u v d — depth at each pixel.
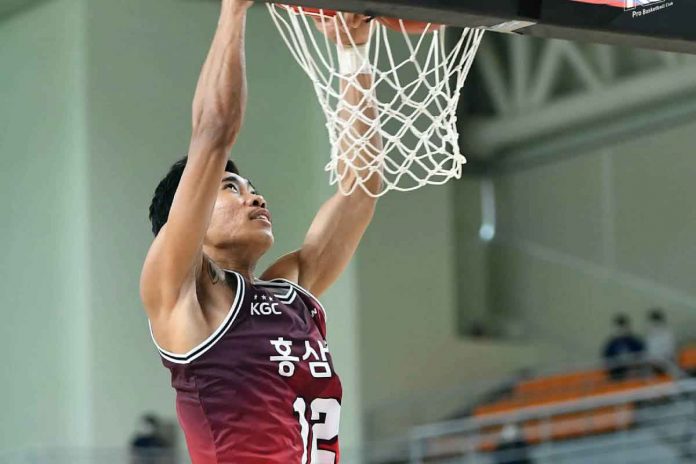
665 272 16.36
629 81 15.99
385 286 15.75
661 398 14.65
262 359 3.63
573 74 16.73
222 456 3.58
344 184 4.30
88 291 14.43
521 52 17.16
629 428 14.53
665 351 15.12
